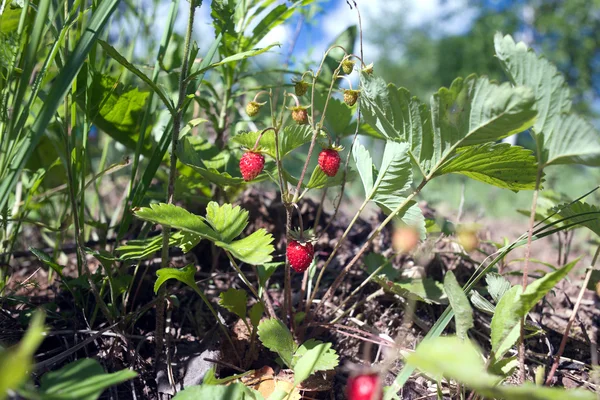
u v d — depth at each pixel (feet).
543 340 0.83
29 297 0.84
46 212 1.17
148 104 0.82
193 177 0.92
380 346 0.79
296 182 0.81
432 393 0.72
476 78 0.57
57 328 0.76
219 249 0.96
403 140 0.70
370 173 0.75
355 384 0.56
